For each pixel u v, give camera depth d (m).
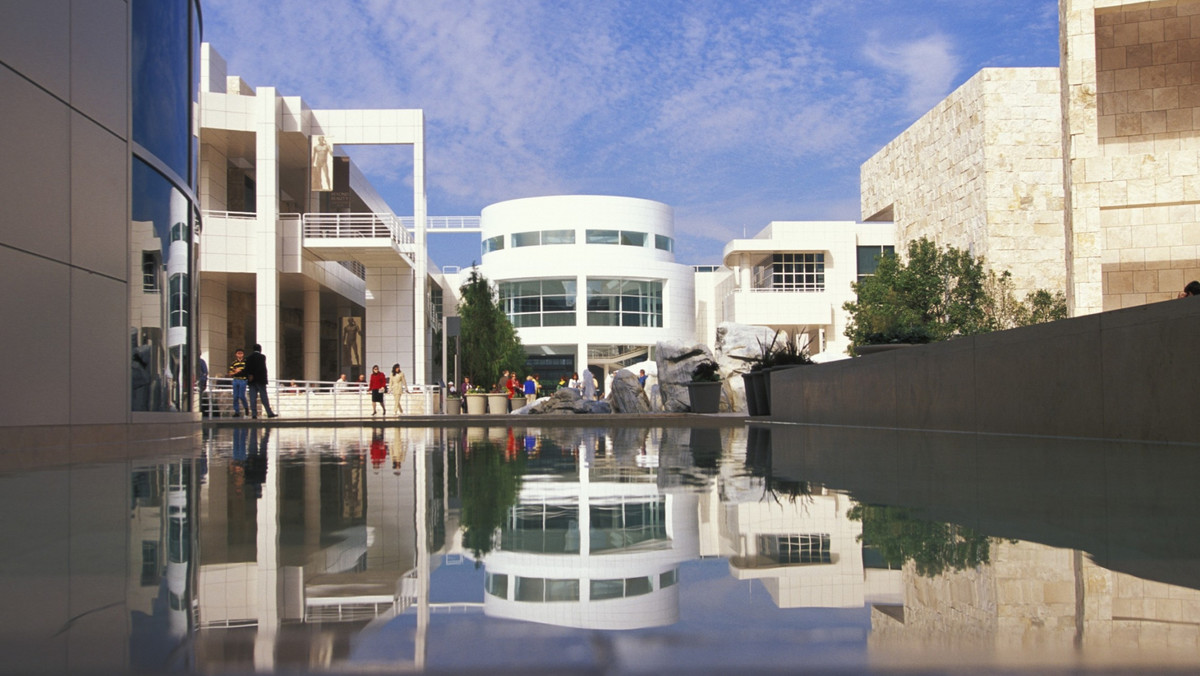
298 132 34.16
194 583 1.61
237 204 36.97
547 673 0.95
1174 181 23.39
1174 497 3.13
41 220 6.72
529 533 2.37
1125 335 7.10
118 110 8.09
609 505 3.12
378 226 38.06
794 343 17.97
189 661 1.03
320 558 1.94
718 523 2.55
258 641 1.13
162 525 2.62
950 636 1.14
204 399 27.31
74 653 1.07
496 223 71.62
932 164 53.69
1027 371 8.59
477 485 4.07
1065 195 24.83
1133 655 1.04
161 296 9.37
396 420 22.03
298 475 4.89
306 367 37.94
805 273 65.25
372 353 38.84
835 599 1.41
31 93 6.61
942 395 10.23
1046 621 1.23
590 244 68.81
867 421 12.18
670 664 0.99
